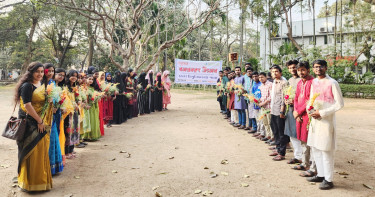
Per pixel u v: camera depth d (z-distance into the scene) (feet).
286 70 62.59
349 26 73.51
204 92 69.97
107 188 11.84
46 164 11.60
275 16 73.26
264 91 18.99
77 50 101.09
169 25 71.56
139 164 15.07
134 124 28.14
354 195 10.98
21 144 11.30
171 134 23.07
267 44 97.09
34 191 11.43
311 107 11.82
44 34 95.30
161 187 11.91
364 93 58.49
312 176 12.97
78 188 11.85
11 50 126.62
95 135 20.39
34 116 11.07
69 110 13.93
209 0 41.32
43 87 11.80
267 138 20.56
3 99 50.60
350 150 17.79
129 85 31.07
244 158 16.19
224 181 12.57
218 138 21.52
